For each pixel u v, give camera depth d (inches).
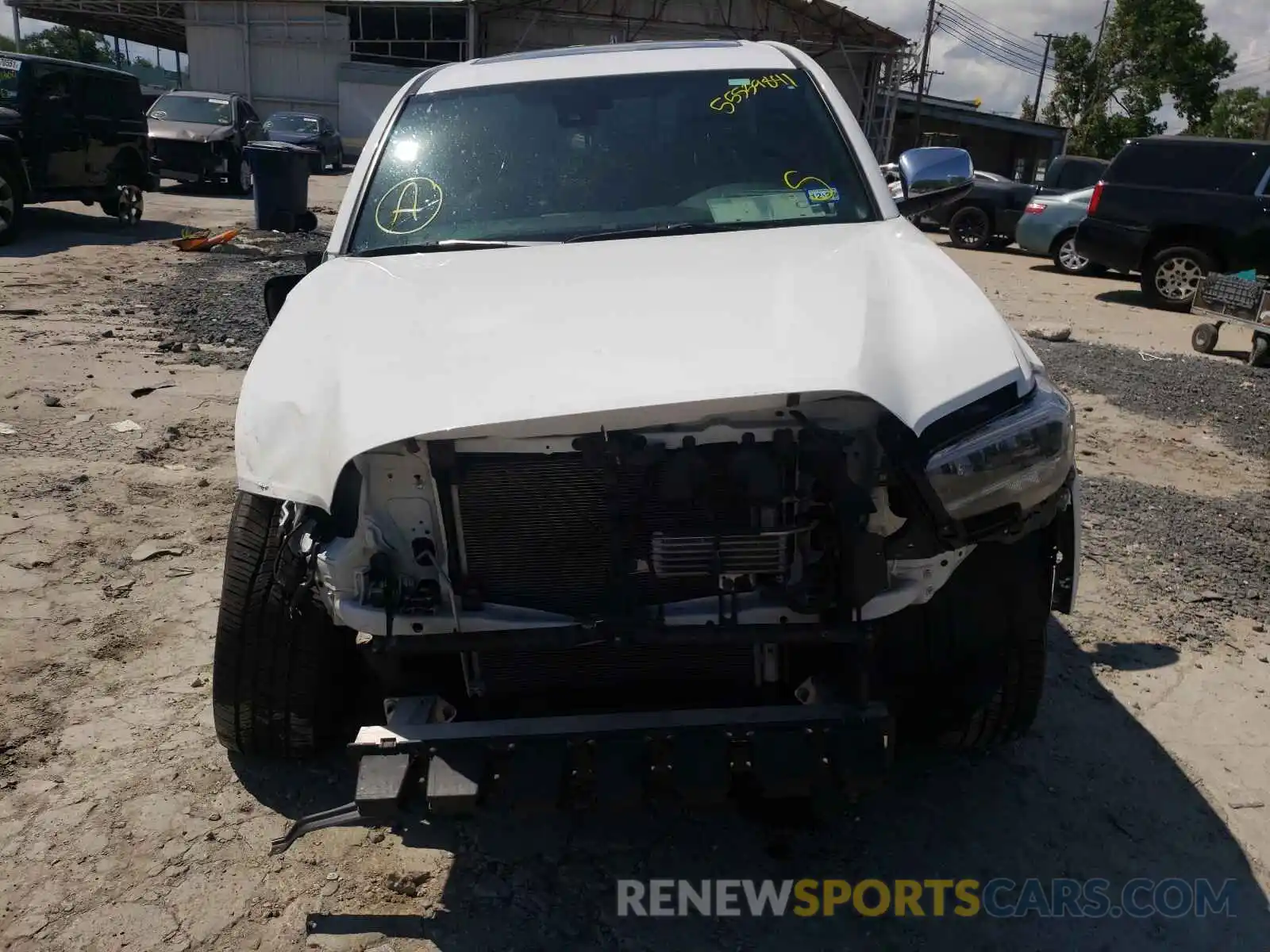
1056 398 92.8
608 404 82.6
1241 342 388.8
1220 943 93.9
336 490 87.4
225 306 345.1
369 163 132.8
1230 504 201.9
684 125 133.6
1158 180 479.8
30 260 417.1
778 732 86.3
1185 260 470.9
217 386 257.0
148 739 119.6
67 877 99.0
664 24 1248.8
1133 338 392.8
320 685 106.4
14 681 129.7
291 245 491.5
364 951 91.6
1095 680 135.9
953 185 141.9
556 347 90.4
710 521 86.7
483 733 87.0
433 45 1275.8
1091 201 501.0
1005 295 500.1
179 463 206.5
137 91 529.0
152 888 98.0
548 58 150.1
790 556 87.5
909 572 88.0
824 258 108.0
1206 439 248.8
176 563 163.5
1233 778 116.6
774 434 85.3
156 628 143.9
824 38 1280.8
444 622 87.6
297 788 112.0
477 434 83.7
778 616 86.4
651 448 84.6
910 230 120.6
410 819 108.7
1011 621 98.0
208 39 1252.5
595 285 102.8
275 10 1229.7
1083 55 1809.8
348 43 1231.5
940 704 102.6
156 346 291.0
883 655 98.3
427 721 91.7
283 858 102.3
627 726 87.0
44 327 304.5
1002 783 115.1
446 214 125.1
